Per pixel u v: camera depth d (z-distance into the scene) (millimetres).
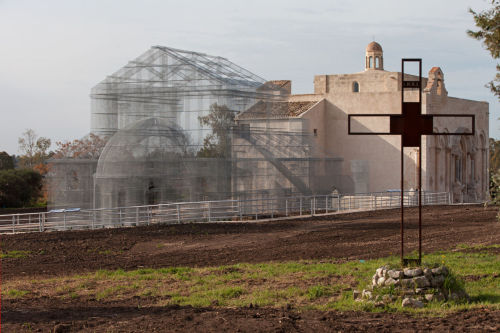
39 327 10953
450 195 59656
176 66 43781
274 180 47094
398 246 24109
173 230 30812
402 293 12438
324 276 16531
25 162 104188
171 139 42625
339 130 62812
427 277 12531
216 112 43438
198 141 43375
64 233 30484
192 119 43531
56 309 12914
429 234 28234
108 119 43844
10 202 63969
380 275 12984
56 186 41312
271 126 55781
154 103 43656
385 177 60938
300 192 48875
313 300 13586
